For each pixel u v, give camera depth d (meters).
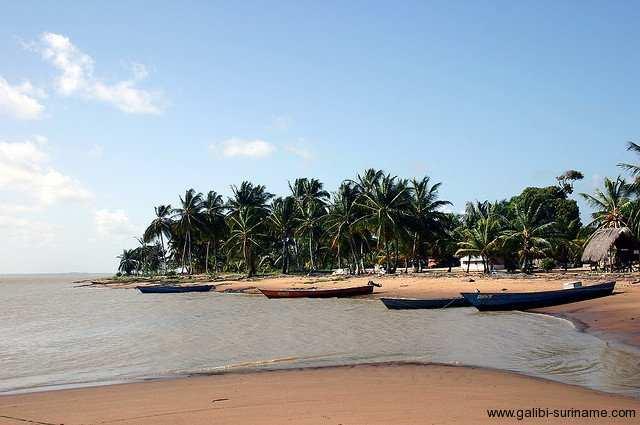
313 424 10.15
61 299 68.50
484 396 12.21
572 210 85.81
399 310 37.12
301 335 25.30
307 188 90.38
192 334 27.17
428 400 11.88
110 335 27.94
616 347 18.75
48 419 11.45
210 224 98.12
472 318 30.55
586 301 33.53
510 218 81.81
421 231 72.00
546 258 70.31
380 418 10.41
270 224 90.12
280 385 14.20
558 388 13.03
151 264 137.25
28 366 19.36
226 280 86.00
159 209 108.50
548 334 22.78
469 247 69.12
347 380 14.63
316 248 94.81
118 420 11.08
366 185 74.75
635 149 47.44
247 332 27.23
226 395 13.12
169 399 12.91
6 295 84.06
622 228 54.69
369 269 95.56
